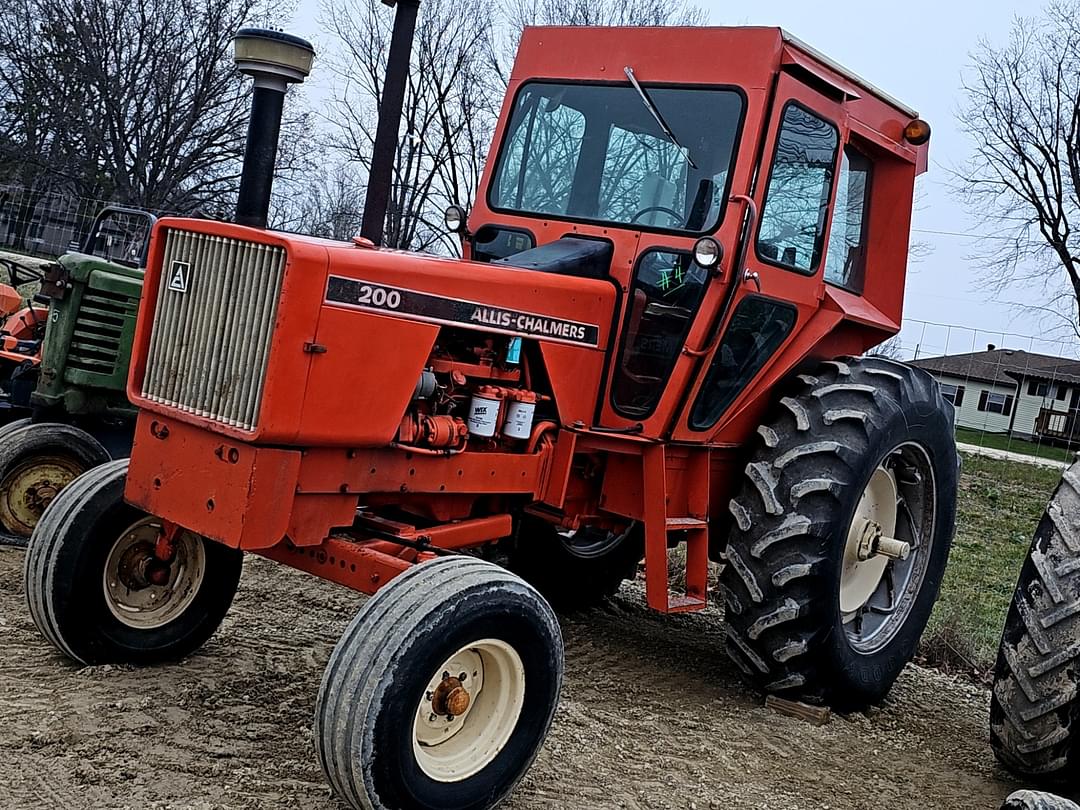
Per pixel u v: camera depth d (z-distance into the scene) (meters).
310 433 3.41
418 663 3.08
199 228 3.52
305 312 3.34
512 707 3.43
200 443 3.48
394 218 24.66
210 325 3.49
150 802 3.13
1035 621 4.09
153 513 3.59
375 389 3.56
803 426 4.69
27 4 24.95
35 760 3.28
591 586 5.90
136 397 3.66
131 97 24.72
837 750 4.46
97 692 3.83
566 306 4.25
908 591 5.37
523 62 5.07
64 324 5.50
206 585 4.29
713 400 4.64
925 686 5.64
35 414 5.61
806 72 4.51
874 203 5.50
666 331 4.43
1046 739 4.07
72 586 3.89
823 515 4.54
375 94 25.69
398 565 3.47
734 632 4.72
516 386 4.22
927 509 5.42
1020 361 51.41
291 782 3.36
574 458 4.61
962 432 42.66
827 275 5.23
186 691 3.95
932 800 4.11
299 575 5.72
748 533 4.64
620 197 4.63
